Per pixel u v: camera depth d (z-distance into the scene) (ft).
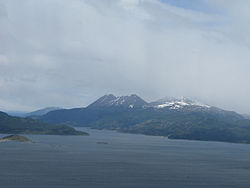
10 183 563.07
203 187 587.27
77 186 557.74
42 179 602.44
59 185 560.61
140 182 607.37
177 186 588.09
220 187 592.19
